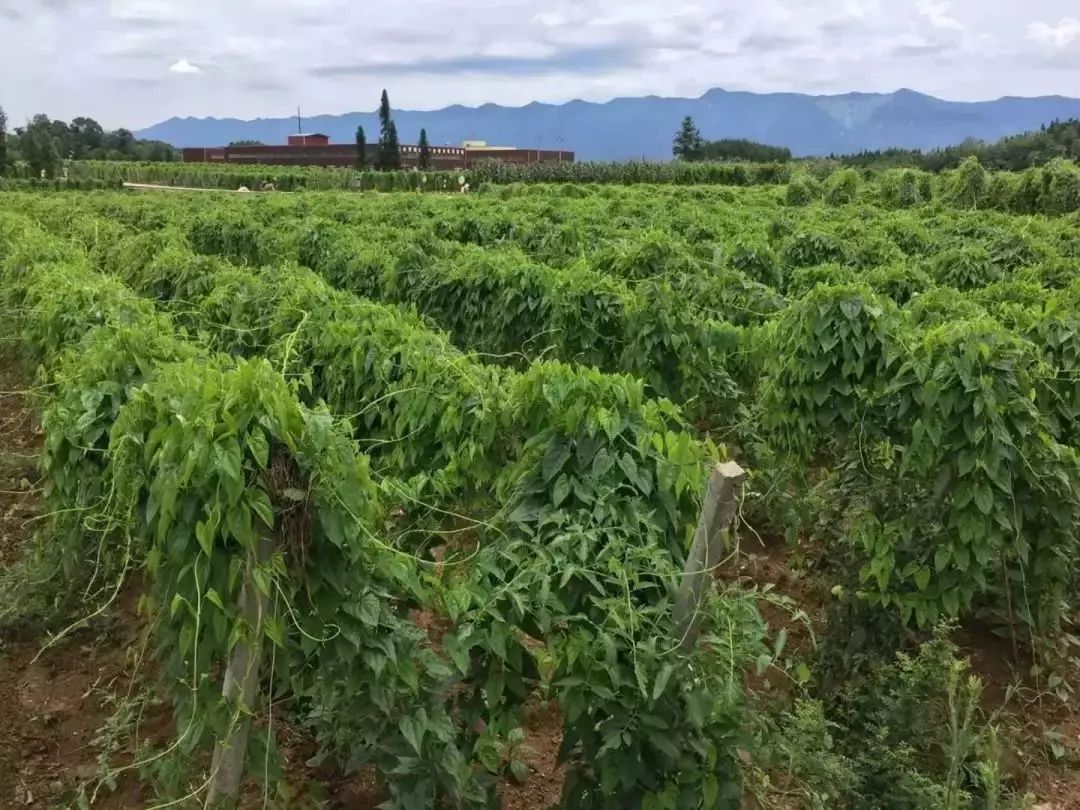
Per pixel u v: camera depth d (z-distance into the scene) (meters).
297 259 12.34
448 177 50.53
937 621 4.12
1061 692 4.63
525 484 3.54
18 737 4.21
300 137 94.81
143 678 4.43
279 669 2.83
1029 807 3.58
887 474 4.59
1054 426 4.98
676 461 3.33
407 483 4.17
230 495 2.48
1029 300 6.78
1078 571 5.04
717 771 2.95
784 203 24.66
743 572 5.74
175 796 3.10
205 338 6.00
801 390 4.77
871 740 3.74
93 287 6.66
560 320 6.79
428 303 8.64
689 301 7.41
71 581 4.82
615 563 2.94
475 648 3.06
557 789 3.89
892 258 10.44
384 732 3.01
